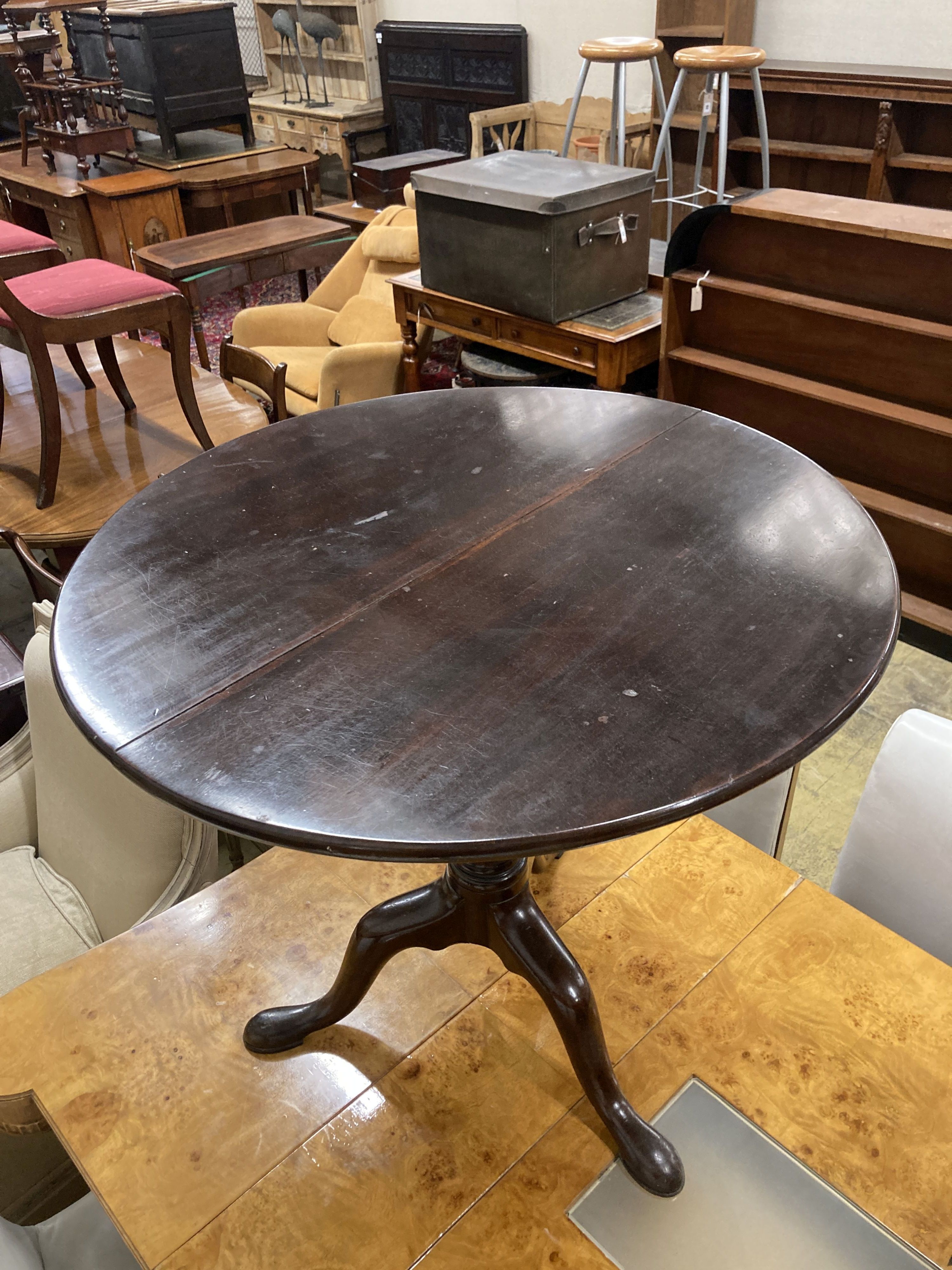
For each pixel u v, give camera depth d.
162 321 2.55
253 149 5.86
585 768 0.73
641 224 2.99
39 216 6.15
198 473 1.25
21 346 2.51
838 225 2.22
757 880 1.29
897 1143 0.99
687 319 2.85
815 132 4.16
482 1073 1.09
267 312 3.96
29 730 1.71
